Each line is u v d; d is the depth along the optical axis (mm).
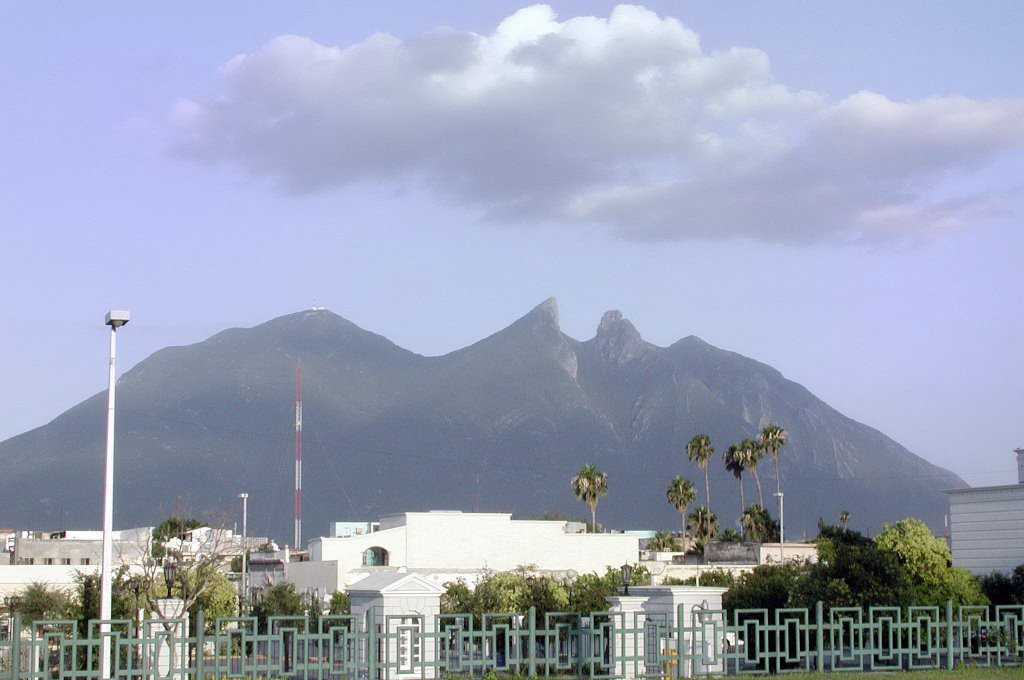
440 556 95375
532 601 64188
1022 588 48219
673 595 29281
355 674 24375
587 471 126188
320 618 24219
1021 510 50719
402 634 27062
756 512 129375
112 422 28125
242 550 72188
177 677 26922
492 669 25312
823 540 64375
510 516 97625
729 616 43750
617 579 71938
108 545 27672
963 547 53125
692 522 129750
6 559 89375
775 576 48938
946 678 26062
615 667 26094
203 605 57750
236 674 23922
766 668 26734
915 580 47469
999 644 28625
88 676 22641
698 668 27344
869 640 27641
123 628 37594
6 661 28109
